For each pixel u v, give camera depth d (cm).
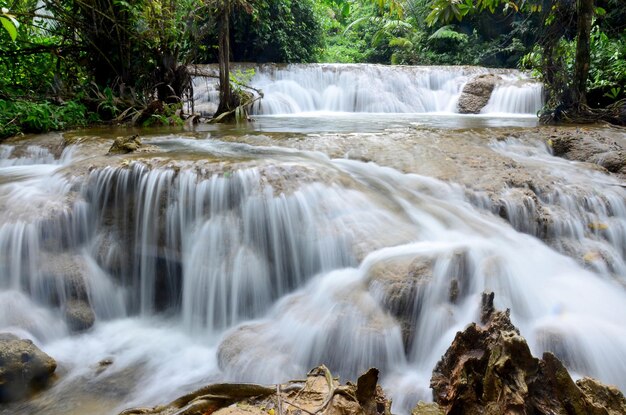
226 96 1043
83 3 927
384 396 262
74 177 505
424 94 1416
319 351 347
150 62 1030
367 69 1419
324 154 605
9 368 322
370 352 338
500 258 392
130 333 420
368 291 377
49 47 980
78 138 682
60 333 407
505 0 468
